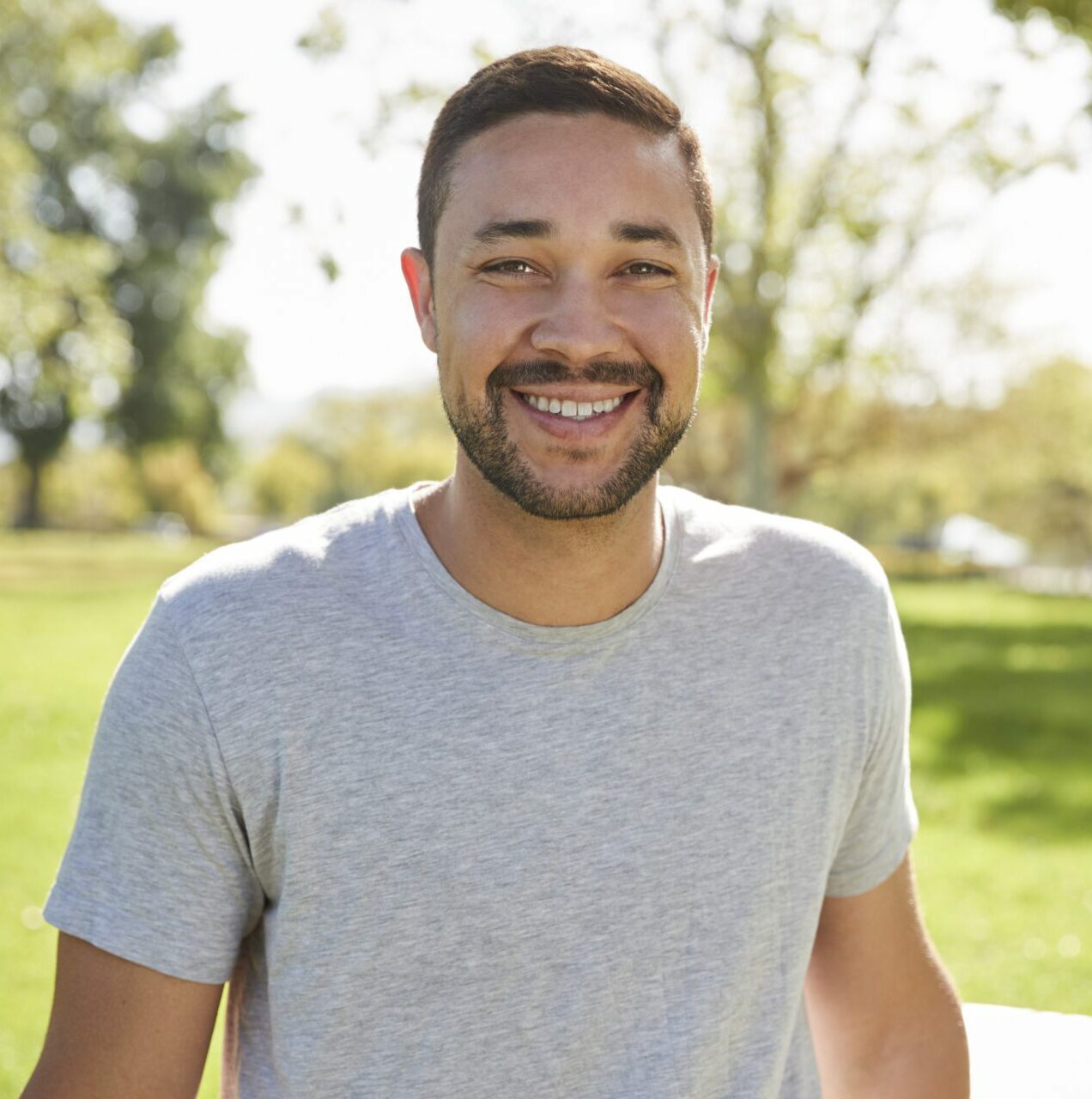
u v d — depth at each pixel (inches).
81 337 930.1
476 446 61.2
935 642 802.2
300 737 58.8
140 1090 59.8
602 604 62.7
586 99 62.2
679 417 63.6
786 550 70.0
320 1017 59.7
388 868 59.1
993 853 302.8
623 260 62.1
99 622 732.7
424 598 61.9
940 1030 72.9
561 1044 60.6
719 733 64.1
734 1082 64.1
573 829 61.0
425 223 66.0
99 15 990.4
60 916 59.3
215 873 59.8
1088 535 1654.8
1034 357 882.1
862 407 885.2
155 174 1514.5
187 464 1777.8
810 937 66.9
